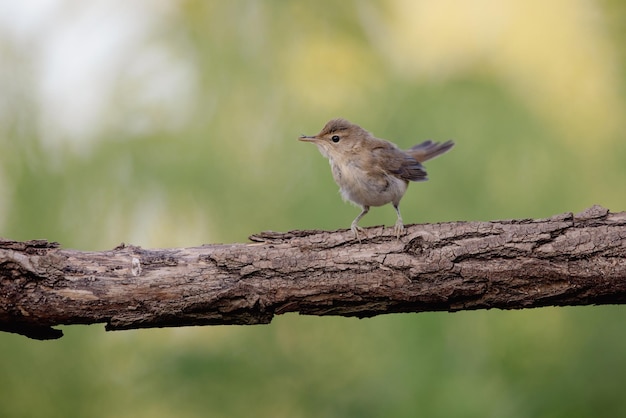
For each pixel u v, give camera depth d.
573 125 12.36
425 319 11.41
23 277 7.18
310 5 12.65
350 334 12.00
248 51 12.53
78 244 11.29
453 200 11.62
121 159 11.62
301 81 12.55
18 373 11.44
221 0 12.55
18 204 11.32
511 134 11.84
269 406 11.74
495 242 7.41
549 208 11.52
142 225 11.61
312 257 7.46
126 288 7.29
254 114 12.30
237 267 7.40
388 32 13.00
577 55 12.73
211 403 11.55
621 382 10.73
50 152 11.60
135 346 11.66
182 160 11.73
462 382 11.05
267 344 11.87
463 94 12.07
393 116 12.17
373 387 11.61
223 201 11.74
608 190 11.74
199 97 12.21
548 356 11.17
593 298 7.41
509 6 13.33
